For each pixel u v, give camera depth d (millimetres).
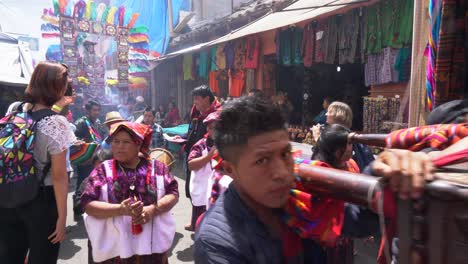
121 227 2018
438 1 1939
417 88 2203
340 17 4684
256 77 6758
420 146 960
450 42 1905
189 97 10969
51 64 2158
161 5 12328
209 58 8344
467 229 464
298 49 5527
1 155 1914
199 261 812
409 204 529
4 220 2029
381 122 4477
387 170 556
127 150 2061
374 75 4375
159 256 2162
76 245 3760
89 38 11023
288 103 6711
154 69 12547
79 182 4684
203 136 3598
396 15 3965
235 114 796
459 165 625
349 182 683
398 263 548
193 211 3582
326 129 2080
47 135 2021
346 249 1519
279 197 789
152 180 2143
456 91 1936
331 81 7613
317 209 850
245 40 6715
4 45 7406
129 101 11375
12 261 2098
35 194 1996
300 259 887
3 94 6918
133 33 11789
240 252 780
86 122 4852
